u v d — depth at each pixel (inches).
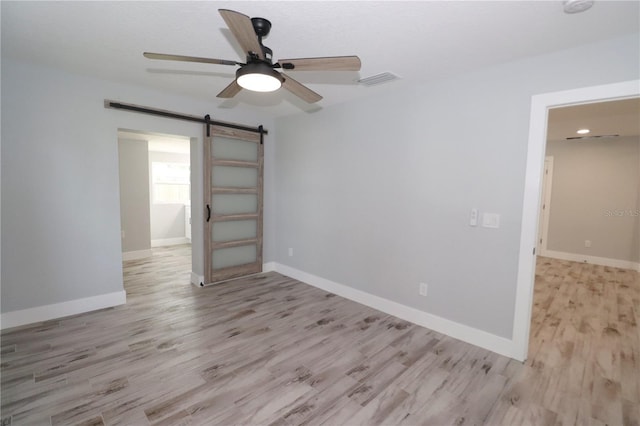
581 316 132.6
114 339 106.9
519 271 97.1
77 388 81.4
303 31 80.2
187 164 298.2
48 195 116.5
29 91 110.3
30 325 114.9
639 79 77.0
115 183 131.3
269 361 96.0
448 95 110.6
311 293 156.1
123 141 210.5
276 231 191.9
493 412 76.1
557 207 238.8
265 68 73.3
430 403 79.0
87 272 127.2
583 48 84.1
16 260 112.0
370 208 137.9
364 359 98.1
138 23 79.7
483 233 104.3
